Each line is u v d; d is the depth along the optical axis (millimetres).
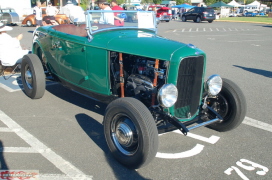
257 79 7137
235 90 3867
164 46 3441
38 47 5785
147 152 2939
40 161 3322
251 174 3176
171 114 3484
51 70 5293
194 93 3613
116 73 3896
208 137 4043
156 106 3465
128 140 3148
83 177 3049
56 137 3914
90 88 4305
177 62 3252
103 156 3477
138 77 3660
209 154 3582
